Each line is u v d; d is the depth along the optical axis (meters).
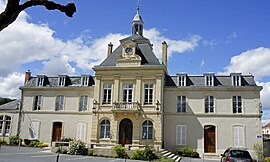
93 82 32.69
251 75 29.83
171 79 31.08
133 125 27.89
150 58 29.86
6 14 3.34
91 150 22.38
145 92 28.62
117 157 21.44
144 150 21.11
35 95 33.03
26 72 34.72
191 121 29.05
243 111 28.30
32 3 3.57
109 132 28.48
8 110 33.22
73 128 31.11
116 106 28.25
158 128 27.42
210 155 27.84
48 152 22.97
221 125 28.47
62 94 32.34
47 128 31.78
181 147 28.62
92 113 29.30
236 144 27.81
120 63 29.52
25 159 17.08
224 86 28.94
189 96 29.64
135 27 34.69
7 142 31.50
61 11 3.82
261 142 27.30
